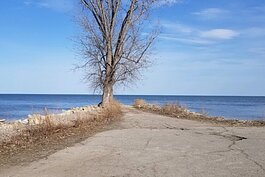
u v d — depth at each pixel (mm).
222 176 7551
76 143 11609
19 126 15344
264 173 7773
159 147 10867
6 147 10852
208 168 8211
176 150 10375
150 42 28766
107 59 27734
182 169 8133
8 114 39438
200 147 10891
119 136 13094
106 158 9336
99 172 7977
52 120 14594
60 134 13352
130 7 27562
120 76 28359
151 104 33656
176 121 19656
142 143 11578
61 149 10609
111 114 21797
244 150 10383
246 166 8391
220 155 9656
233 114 38750
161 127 16516
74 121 16594
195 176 7562
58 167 8484
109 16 27438
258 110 51469
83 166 8539
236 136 13336
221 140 12312
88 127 15672
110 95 28125
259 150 10383
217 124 18734
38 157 9578
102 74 27938
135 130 15016
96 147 10867
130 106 34469
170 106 26688
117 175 7707
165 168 8234
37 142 11750
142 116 22391
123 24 27703
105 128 15852
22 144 11352
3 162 9047
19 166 8633
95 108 25156
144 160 9055
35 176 7742
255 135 13586
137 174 7754
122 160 9078
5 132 13469
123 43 27781
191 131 14820
